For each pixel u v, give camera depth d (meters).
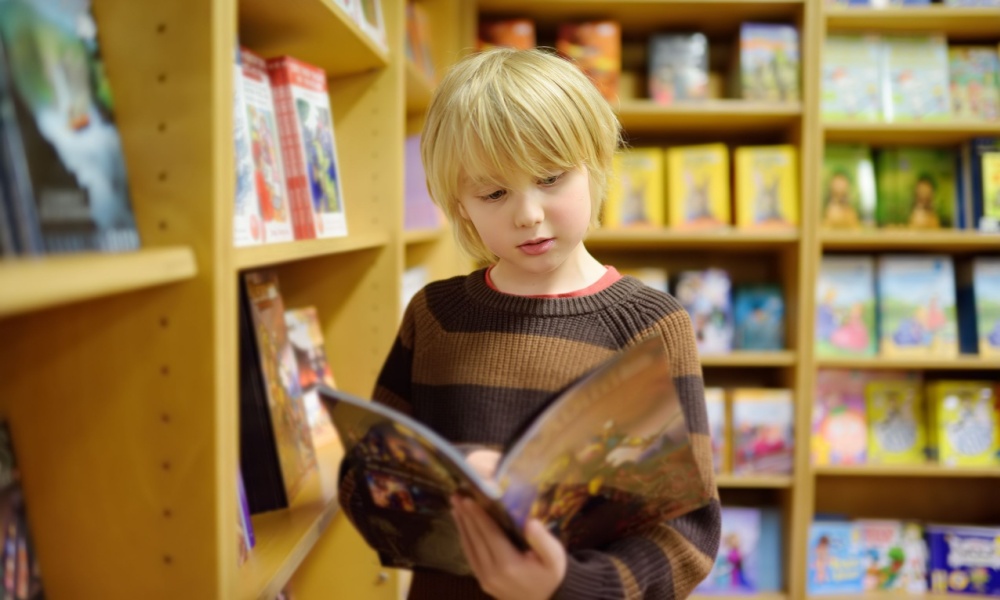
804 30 2.19
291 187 1.11
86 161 0.60
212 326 0.66
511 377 0.85
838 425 2.38
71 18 0.62
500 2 2.25
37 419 0.68
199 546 0.68
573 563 0.66
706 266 2.61
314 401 1.30
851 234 2.24
